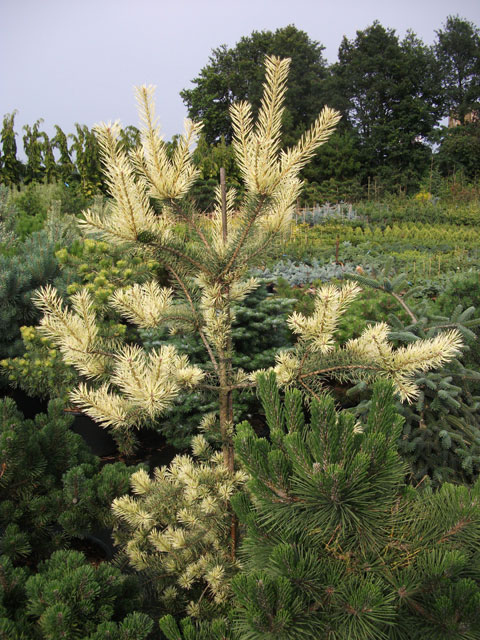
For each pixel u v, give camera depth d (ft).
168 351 5.54
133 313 6.51
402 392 5.64
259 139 5.62
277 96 5.47
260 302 14.76
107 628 5.53
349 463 4.93
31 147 57.67
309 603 4.96
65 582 5.82
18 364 14.61
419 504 5.73
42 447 8.86
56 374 13.99
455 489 5.57
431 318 12.39
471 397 11.32
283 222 6.39
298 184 6.31
